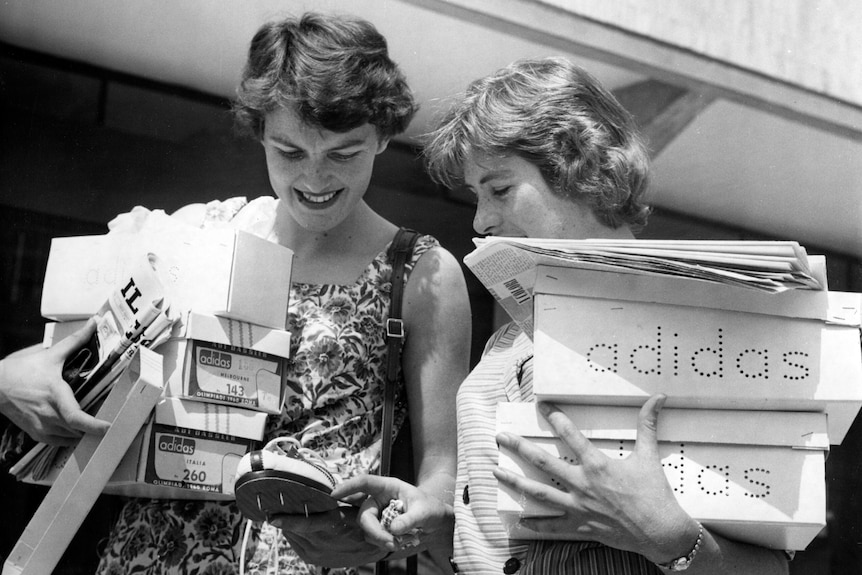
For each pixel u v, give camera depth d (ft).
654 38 10.32
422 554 9.27
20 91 10.00
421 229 10.41
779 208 10.44
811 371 5.02
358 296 7.44
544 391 5.14
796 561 9.53
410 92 7.59
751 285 4.83
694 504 5.05
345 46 7.11
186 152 10.14
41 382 6.59
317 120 6.94
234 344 6.66
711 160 10.45
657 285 5.16
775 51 10.52
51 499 6.38
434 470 7.27
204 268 6.65
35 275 9.71
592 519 5.06
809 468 5.03
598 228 6.27
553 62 6.45
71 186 9.95
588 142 6.07
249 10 9.93
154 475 6.43
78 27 10.00
